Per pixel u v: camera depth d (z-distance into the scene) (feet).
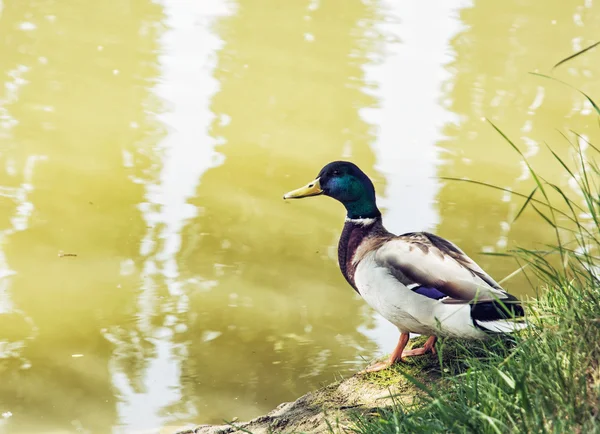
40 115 37.93
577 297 15.11
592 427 12.12
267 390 21.44
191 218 30.14
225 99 40.29
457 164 34.76
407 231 29.55
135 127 37.19
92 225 29.32
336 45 48.03
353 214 20.21
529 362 13.92
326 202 32.14
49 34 48.26
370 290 18.35
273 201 31.65
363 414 16.72
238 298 25.52
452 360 18.35
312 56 46.19
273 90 41.73
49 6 53.57
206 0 55.83
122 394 21.13
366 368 19.20
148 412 20.48
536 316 15.79
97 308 24.82
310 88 41.98
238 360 22.56
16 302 25.03
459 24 52.75
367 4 56.59
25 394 21.13
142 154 34.81
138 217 30.12
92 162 33.83
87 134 36.17
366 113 39.37
